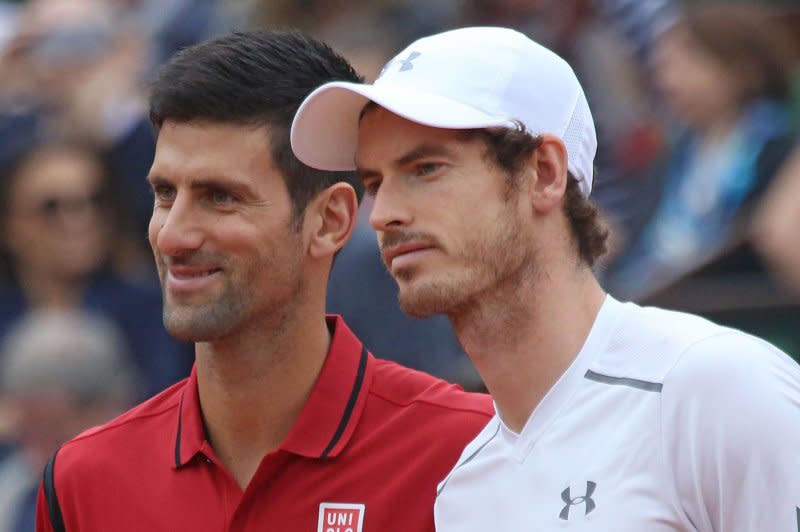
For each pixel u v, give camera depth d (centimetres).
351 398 1158
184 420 1158
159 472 1156
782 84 2172
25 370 1853
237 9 2614
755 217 2053
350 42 2347
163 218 1102
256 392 1138
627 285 2183
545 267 1002
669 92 2283
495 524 1007
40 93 2534
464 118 968
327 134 1063
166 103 1091
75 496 1170
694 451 929
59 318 2066
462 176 977
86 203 2198
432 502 1120
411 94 984
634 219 2266
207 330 1093
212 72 1088
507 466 1011
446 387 1184
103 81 2502
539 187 1002
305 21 2417
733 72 2167
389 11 2405
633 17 2438
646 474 937
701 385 939
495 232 980
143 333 2202
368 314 1950
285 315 1128
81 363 1864
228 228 1089
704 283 2041
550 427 991
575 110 1032
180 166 1088
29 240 2192
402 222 981
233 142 1089
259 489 1129
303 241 1124
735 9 2197
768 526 913
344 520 1123
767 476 914
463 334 1009
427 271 979
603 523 937
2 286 2209
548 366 999
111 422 1205
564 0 2406
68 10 2669
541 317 998
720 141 2173
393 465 1135
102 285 2197
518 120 988
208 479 1141
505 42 1016
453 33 1035
